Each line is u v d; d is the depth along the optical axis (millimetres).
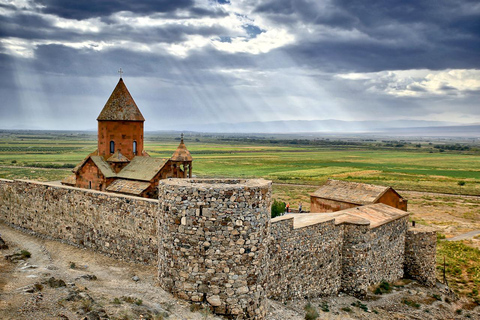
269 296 19938
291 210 54938
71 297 14328
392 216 29531
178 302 15141
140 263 21578
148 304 14961
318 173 122375
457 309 26062
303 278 22203
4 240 25266
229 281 14766
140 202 21500
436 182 105562
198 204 14859
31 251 22984
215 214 14750
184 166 37062
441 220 60656
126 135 38125
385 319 22094
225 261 14766
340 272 25156
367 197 35375
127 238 22219
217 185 15172
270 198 16266
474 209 70250
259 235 15297
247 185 15312
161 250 16312
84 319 12562
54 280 15906
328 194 38500
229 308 14727
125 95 38656
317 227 23016
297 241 21641
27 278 16516
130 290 16719
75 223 25203
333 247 24391
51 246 24938
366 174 121500
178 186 15242
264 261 15656
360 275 24797
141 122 39500
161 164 35531
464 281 32281
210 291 14852
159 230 16562
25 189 28969
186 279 15156
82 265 21156
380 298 25094
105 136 37562
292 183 101125
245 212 14906
